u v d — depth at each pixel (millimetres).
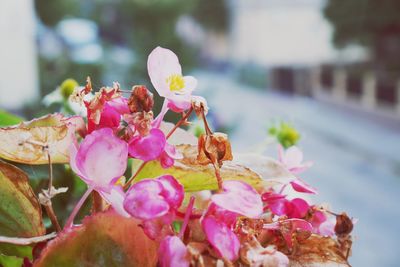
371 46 10984
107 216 264
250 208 258
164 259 251
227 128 3863
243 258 256
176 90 294
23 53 4352
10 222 287
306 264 291
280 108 10742
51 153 283
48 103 691
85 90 285
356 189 5465
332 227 314
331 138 8008
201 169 293
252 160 320
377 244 4012
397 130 8336
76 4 8742
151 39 4906
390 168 6199
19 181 284
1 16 4238
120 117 280
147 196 255
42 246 275
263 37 15891
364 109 9375
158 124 293
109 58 5340
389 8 10586
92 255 262
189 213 262
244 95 12453
